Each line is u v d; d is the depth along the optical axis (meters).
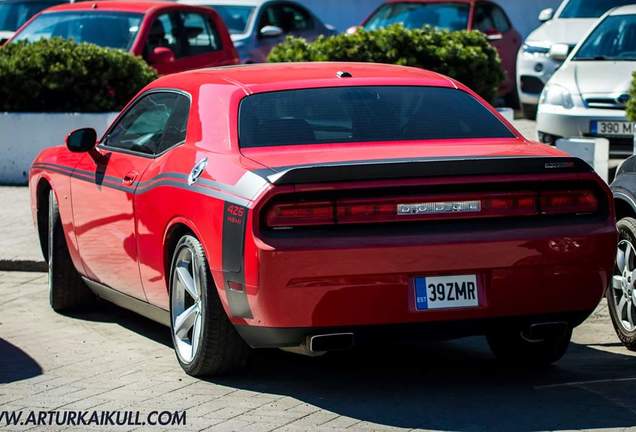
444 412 7.15
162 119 8.92
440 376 8.09
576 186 7.40
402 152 7.54
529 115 22.64
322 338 7.19
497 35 25.70
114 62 17.83
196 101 8.51
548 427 6.79
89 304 10.50
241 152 7.71
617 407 7.18
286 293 7.04
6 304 10.78
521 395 7.52
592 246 7.36
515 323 7.43
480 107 8.37
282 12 25.88
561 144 13.70
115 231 9.14
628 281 8.67
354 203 7.07
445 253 7.11
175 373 8.23
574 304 7.46
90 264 9.74
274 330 7.21
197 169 7.90
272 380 7.98
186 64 20.86
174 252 8.15
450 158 7.25
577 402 7.31
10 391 7.88
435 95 8.38
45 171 10.54
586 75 16.97
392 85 8.41
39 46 17.92
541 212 7.32
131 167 8.98
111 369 8.41
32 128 17.50
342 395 7.60
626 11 17.97
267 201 7.05
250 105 8.09
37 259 12.20
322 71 8.73
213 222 7.49
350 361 8.52
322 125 7.93
